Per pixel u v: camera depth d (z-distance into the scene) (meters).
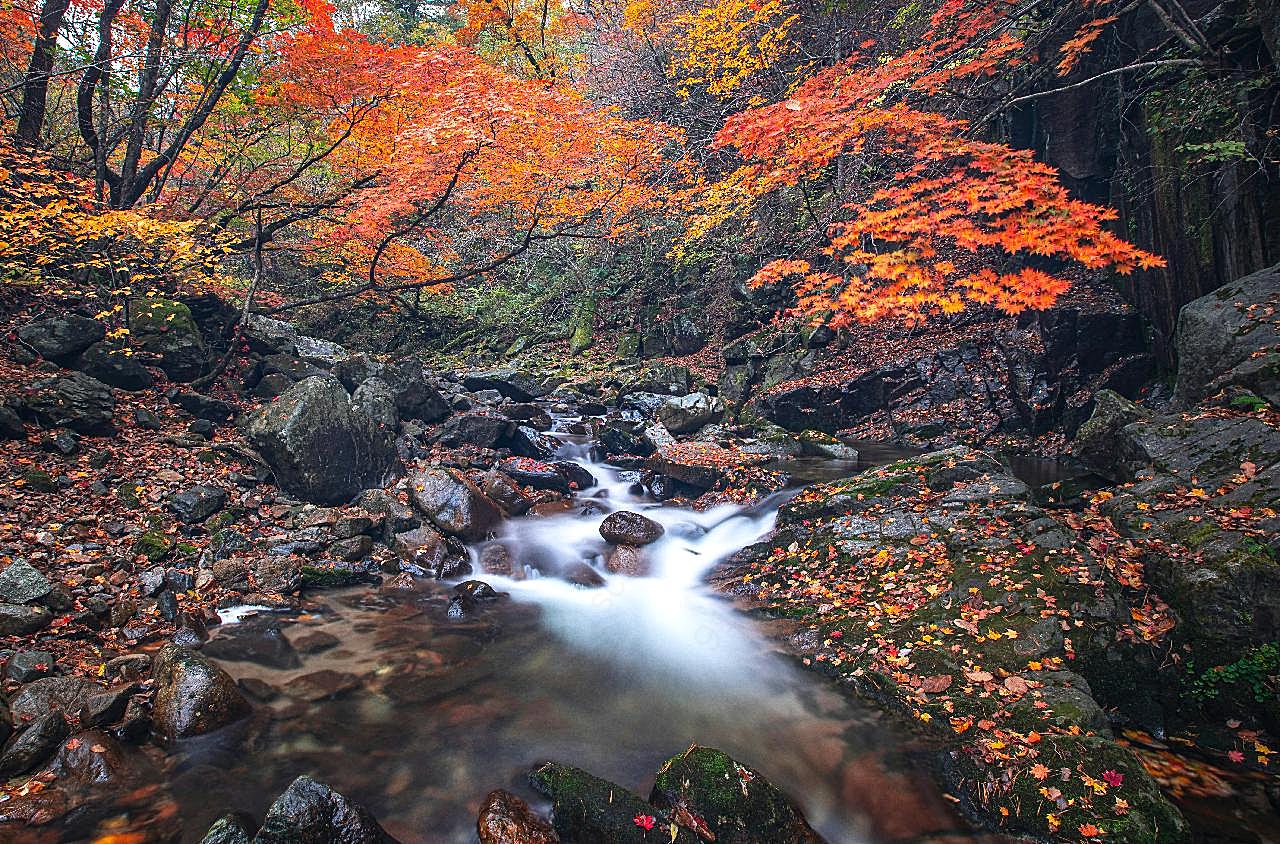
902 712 4.45
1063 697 4.17
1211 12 8.39
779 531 7.53
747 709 4.70
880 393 13.71
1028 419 11.77
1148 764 3.95
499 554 7.45
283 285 20.34
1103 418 7.30
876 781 3.90
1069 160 12.09
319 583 6.41
